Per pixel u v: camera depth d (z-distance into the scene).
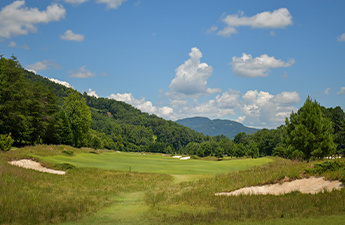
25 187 19.83
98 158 56.38
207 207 14.98
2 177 21.11
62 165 33.38
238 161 56.47
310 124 29.52
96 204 16.75
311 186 16.45
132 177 32.06
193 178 30.75
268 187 18.52
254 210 12.69
